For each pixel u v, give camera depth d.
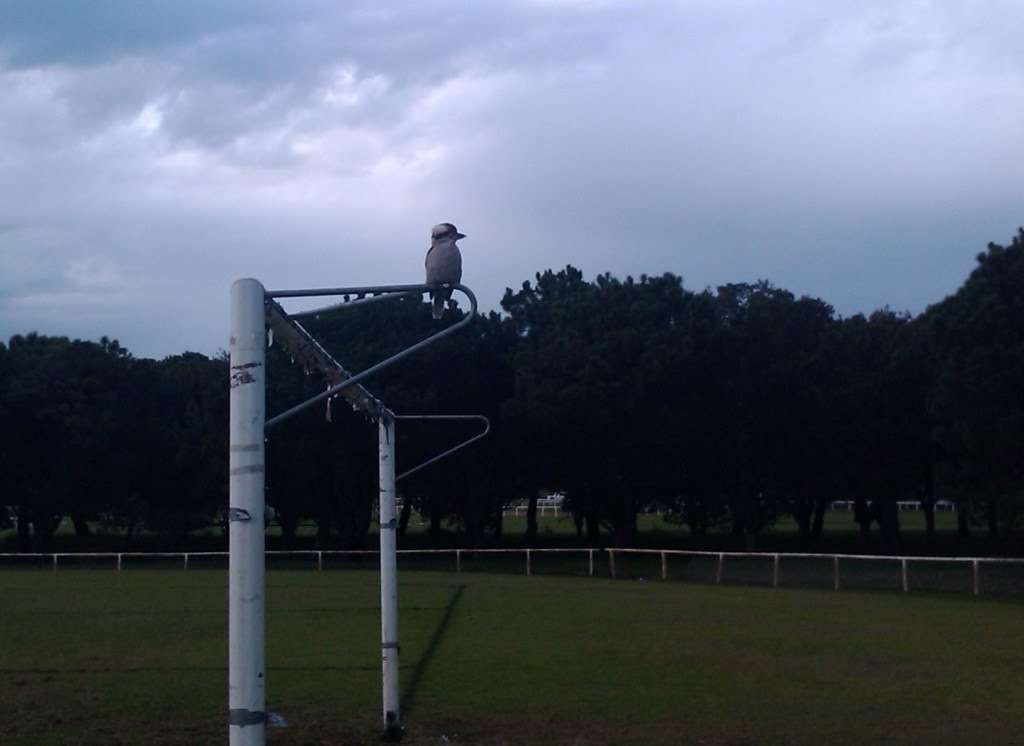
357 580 38.53
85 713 14.36
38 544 54.19
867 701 15.10
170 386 59.31
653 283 52.22
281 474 50.25
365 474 50.00
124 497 55.31
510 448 51.25
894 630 23.58
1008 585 32.78
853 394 51.19
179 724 13.66
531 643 21.19
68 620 26.03
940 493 43.03
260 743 6.41
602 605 29.31
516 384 50.91
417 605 29.27
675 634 22.75
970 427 37.38
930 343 46.84
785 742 12.54
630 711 14.34
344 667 18.12
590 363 48.69
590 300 51.94
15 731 13.23
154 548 57.44
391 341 49.47
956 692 15.82
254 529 6.49
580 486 52.91
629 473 51.28
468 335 51.47
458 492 53.88
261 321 6.61
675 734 12.95
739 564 39.03
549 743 12.48
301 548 59.22
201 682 16.84
